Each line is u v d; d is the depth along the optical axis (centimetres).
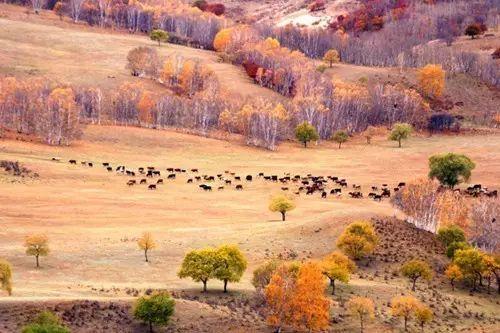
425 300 8244
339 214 10356
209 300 7556
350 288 8331
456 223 10475
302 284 7256
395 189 13412
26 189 11912
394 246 9619
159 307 6644
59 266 8225
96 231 9881
